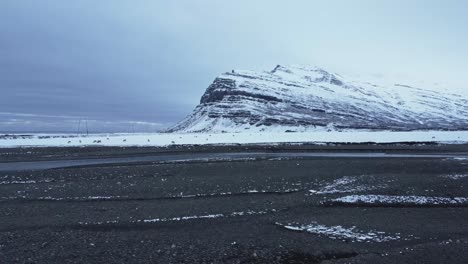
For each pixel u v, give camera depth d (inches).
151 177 1198.9
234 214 764.0
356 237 615.8
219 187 1024.9
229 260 524.4
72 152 2313.0
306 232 643.5
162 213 775.7
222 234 637.9
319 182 1067.3
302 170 1293.1
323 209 799.7
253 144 2842.0
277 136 4333.2
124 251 559.5
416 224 689.6
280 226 678.5
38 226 694.5
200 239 613.0
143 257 535.2
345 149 2378.2
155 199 904.3
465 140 3250.5
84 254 547.5
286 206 823.1
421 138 3580.2
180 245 584.7
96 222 716.0
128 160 1808.6
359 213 766.5
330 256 537.6
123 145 2869.1
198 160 1688.0
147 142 3250.5
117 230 666.8
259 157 1827.0
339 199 868.6
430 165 1382.9
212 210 794.8
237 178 1149.7
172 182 1101.7
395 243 588.4
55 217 754.2
